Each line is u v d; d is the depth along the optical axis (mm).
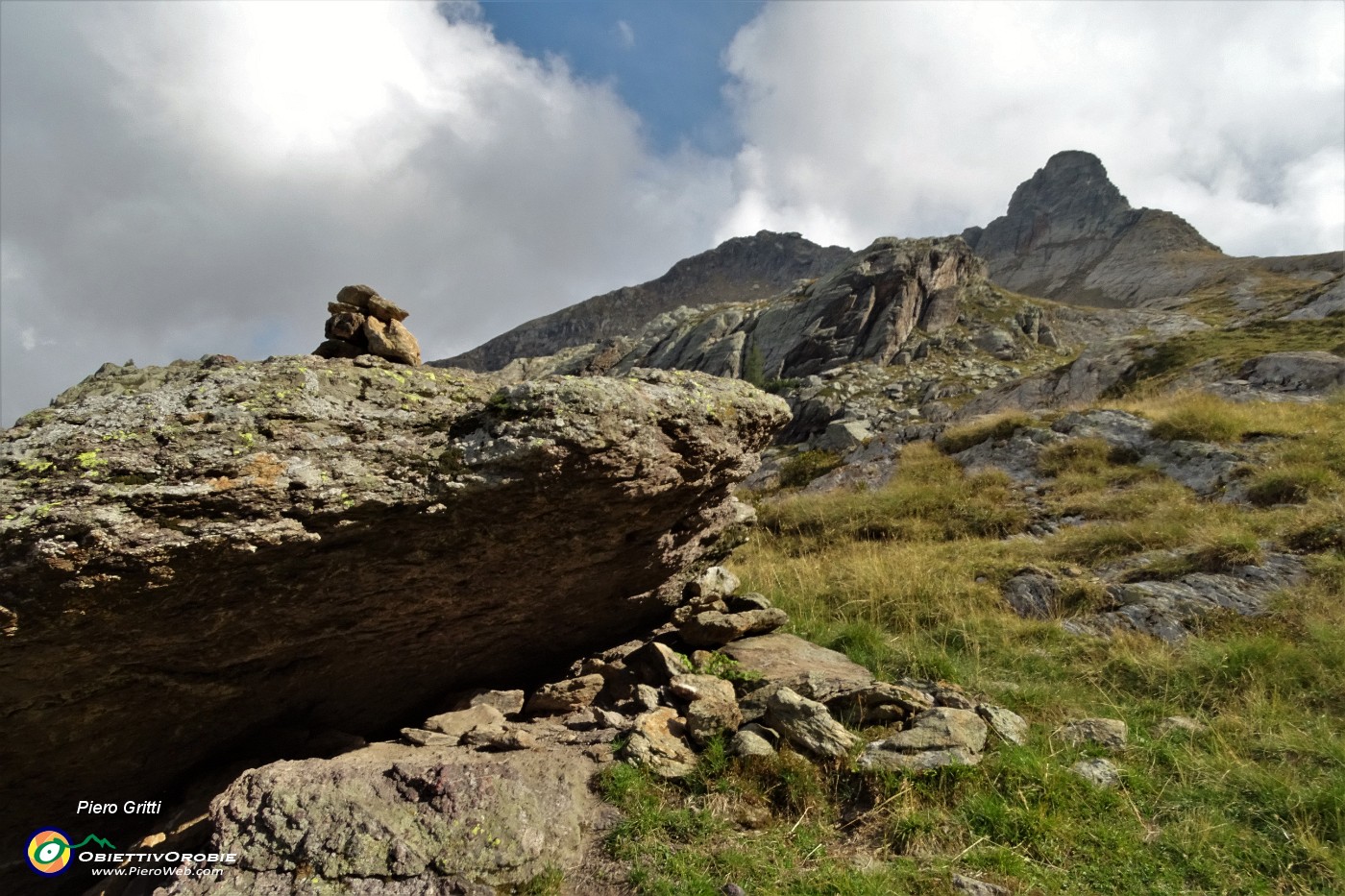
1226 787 4781
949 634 8156
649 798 4359
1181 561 9055
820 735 4812
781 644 6988
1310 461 11617
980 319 67875
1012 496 13797
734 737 4898
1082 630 7977
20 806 4484
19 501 3438
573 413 4605
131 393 4234
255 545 3852
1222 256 113250
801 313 70750
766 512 15609
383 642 5172
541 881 3672
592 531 5293
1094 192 161750
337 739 5246
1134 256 127562
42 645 3604
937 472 16438
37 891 4473
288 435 4141
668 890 3633
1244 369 19078
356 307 5520
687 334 81312
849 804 4418
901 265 69375
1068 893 3689
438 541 4621
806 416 48562
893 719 5242
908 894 3670
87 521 3400
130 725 4422
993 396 30453
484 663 6109
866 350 64000
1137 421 15281
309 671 4992
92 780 4590
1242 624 7461
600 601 6281
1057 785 4512
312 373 4531
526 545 5059
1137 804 4547
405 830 3691
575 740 5066
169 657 4211
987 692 6395
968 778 4500
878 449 20141
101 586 3521
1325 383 16828
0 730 3926
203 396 4137
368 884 3477
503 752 4895
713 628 6832
